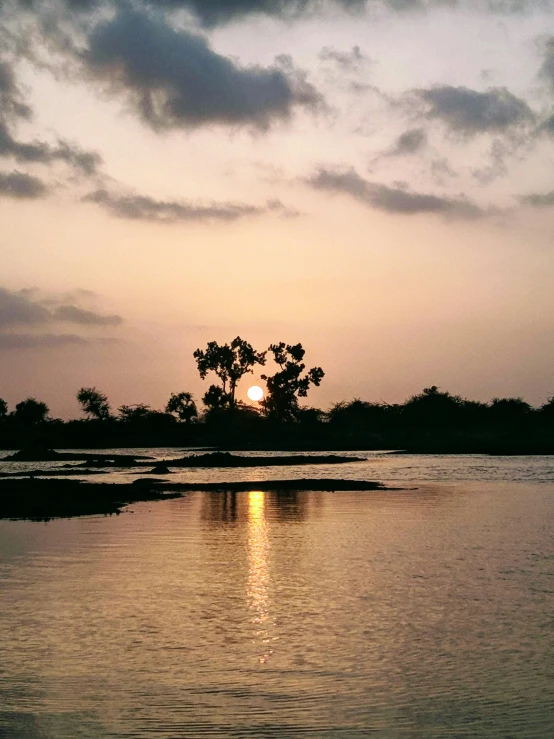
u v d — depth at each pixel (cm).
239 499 4519
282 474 6881
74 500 4416
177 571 2292
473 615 1780
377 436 15975
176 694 1320
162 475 6769
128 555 2559
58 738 1159
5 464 8731
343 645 1568
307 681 1374
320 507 4075
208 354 16300
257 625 1706
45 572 2280
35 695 1316
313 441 15138
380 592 2009
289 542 2841
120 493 4797
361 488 5234
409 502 4325
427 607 1850
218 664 1459
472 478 6288
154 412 16600
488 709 1256
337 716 1234
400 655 1505
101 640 1602
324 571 2286
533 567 2339
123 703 1284
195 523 3400
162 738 1160
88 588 2061
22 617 1772
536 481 5938
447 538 2933
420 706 1269
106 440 15612
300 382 16525
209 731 1183
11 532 3127
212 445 14862
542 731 1178
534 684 1355
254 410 16975
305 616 1777
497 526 3278
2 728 1192
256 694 1320
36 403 16375
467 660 1476
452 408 17225
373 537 2964
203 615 1789
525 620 1736
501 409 17038
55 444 15425
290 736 1166
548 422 16412
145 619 1753
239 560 2462
